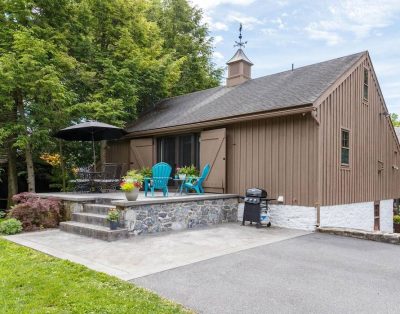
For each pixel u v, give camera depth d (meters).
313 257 5.03
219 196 8.26
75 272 4.01
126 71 11.95
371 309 3.17
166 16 19.78
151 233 6.71
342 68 8.83
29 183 10.45
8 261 4.50
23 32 9.27
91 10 12.21
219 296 3.44
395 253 5.33
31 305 3.07
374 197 10.44
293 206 7.67
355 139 9.23
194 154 10.24
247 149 8.66
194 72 19.77
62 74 10.71
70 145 12.29
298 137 7.66
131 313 2.92
